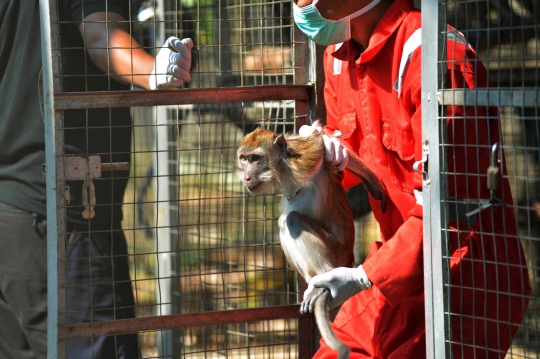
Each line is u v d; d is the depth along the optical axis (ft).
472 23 35.50
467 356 20.95
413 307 22.59
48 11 22.65
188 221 41.24
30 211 28.53
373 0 22.09
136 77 26.89
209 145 38.34
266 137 23.71
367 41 23.17
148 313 42.37
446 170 18.81
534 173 37.68
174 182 40.50
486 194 20.53
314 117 27.02
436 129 18.66
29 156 28.30
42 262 28.86
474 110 19.94
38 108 27.99
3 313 30.76
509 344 21.47
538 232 38.50
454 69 20.16
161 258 40.83
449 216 19.66
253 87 25.82
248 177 23.66
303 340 27.12
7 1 28.27
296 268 23.84
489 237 21.44
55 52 23.13
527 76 34.94
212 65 40.73
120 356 28.94
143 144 41.91
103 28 27.22
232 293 42.06
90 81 28.66
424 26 18.75
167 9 39.73
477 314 21.20
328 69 25.88
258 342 40.93
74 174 23.41
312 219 23.82
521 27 17.40
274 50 28.81
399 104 22.02
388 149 22.80
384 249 20.99
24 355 31.01
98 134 28.96
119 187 29.71
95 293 28.71
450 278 20.33
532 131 36.60
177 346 38.75
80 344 28.43
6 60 28.60
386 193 23.21
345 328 24.97
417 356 21.81
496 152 17.24
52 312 23.54
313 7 21.88
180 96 24.56
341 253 23.88
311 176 23.47
